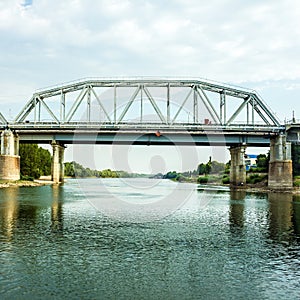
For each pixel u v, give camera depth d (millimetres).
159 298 17641
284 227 36125
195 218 41750
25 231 31891
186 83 113688
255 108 119562
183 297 17781
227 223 38344
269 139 115938
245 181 120000
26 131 114562
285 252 25938
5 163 111438
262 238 30594
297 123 109312
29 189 91188
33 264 22188
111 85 113062
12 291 18078
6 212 44250
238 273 21266
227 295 18094
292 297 17938
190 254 25109
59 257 23750
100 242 28078
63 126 110438
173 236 30844
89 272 20984
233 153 126000
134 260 23469
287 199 73312
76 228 33750
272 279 20312
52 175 121375
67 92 119625
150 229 33938
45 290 18281
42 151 172000
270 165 113438
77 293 18000
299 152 129250
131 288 18766
